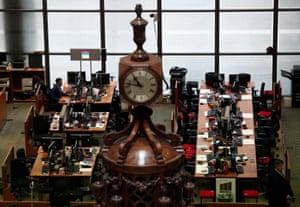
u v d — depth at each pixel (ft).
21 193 53.21
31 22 76.64
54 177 50.44
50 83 77.97
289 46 76.02
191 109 67.62
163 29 75.82
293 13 75.05
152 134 9.79
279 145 62.90
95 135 65.51
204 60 76.54
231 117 60.75
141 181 9.43
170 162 9.47
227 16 75.31
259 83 77.10
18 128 68.74
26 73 76.48
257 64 76.54
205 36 75.87
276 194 42.83
